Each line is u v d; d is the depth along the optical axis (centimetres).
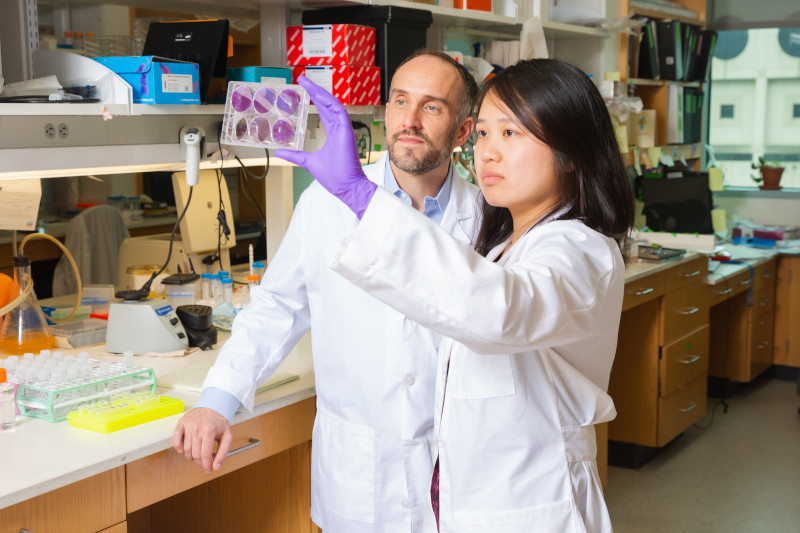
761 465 387
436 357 171
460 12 293
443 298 98
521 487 123
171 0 245
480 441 124
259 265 292
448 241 99
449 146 180
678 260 382
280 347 180
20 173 187
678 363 386
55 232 433
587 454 129
